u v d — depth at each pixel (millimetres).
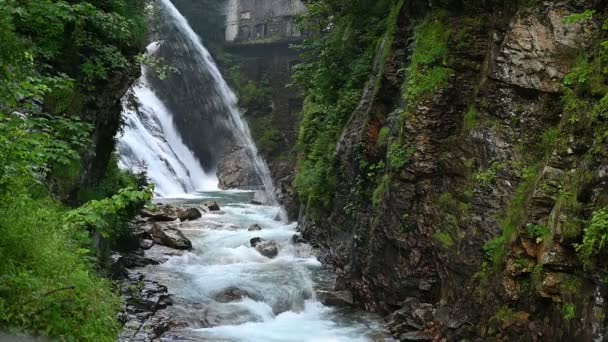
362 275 12430
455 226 9711
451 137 10445
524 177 8641
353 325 10953
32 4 7945
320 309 12086
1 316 4711
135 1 13367
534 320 7625
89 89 10531
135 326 9930
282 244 17094
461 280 9445
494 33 9852
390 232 11141
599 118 7324
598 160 6996
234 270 14422
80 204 10414
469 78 10445
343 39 16422
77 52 10492
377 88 12672
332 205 15656
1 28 5930
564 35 8633
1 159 5703
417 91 10719
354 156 13453
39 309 4953
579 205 7043
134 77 12680
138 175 18703
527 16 9109
